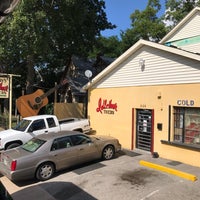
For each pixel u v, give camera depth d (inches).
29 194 361.1
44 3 869.2
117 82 587.8
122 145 572.4
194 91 430.3
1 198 155.5
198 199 298.5
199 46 636.1
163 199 303.9
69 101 1231.5
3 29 783.7
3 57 901.8
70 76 1258.0
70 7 903.7
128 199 311.7
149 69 509.4
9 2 118.0
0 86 684.1
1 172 420.8
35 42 807.1
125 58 560.1
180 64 451.8
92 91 667.4
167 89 474.9
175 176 377.4
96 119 651.5
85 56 1237.7
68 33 1008.9
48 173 408.2
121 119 577.0
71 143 436.8
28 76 1082.7
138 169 416.5
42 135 446.3
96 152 461.4
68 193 348.2
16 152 410.6
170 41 706.2
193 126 437.4
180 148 447.5
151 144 504.1
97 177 392.2
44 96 783.1
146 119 521.0
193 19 651.5
